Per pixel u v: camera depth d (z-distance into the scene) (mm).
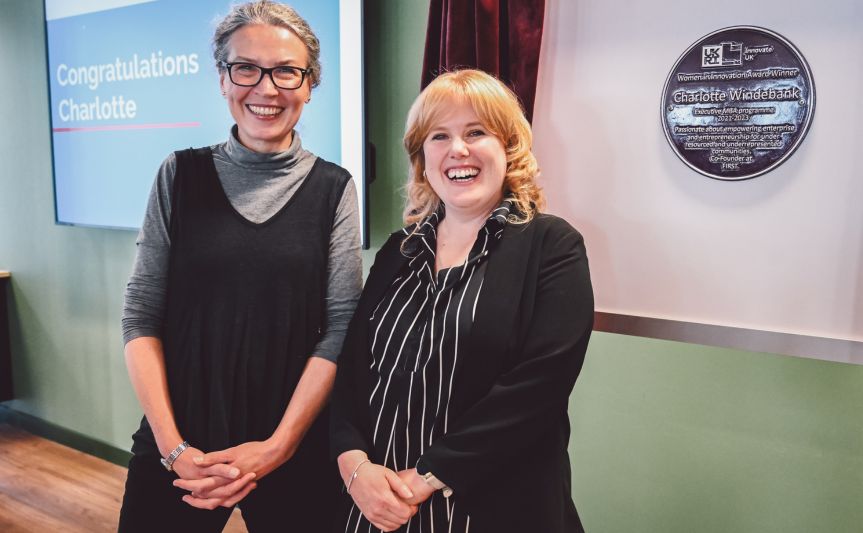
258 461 1345
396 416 1199
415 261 1291
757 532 1736
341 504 1327
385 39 2104
